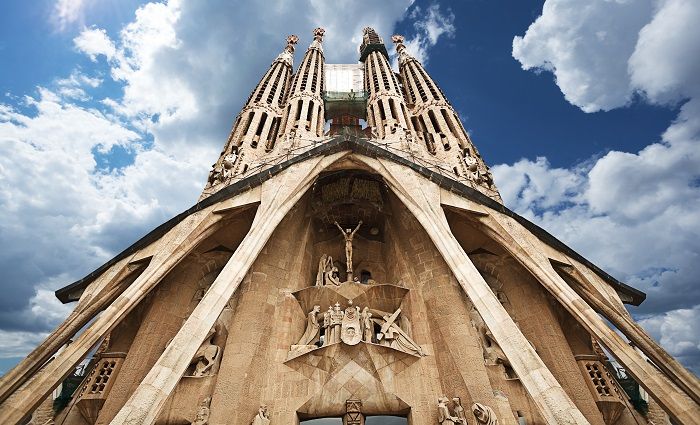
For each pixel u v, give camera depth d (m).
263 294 19.45
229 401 15.34
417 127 38.88
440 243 16.88
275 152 31.77
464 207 19.47
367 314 19.17
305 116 37.16
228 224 20.52
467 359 16.66
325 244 24.23
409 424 16.08
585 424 10.25
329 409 16.33
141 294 15.33
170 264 16.97
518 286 20.56
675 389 11.88
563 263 18.88
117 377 16.53
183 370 11.79
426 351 17.98
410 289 20.59
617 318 16.19
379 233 25.09
